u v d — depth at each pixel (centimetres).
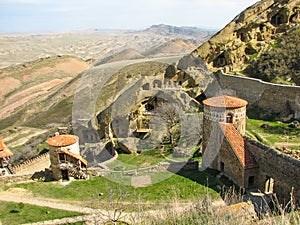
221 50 6481
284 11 6544
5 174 3669
